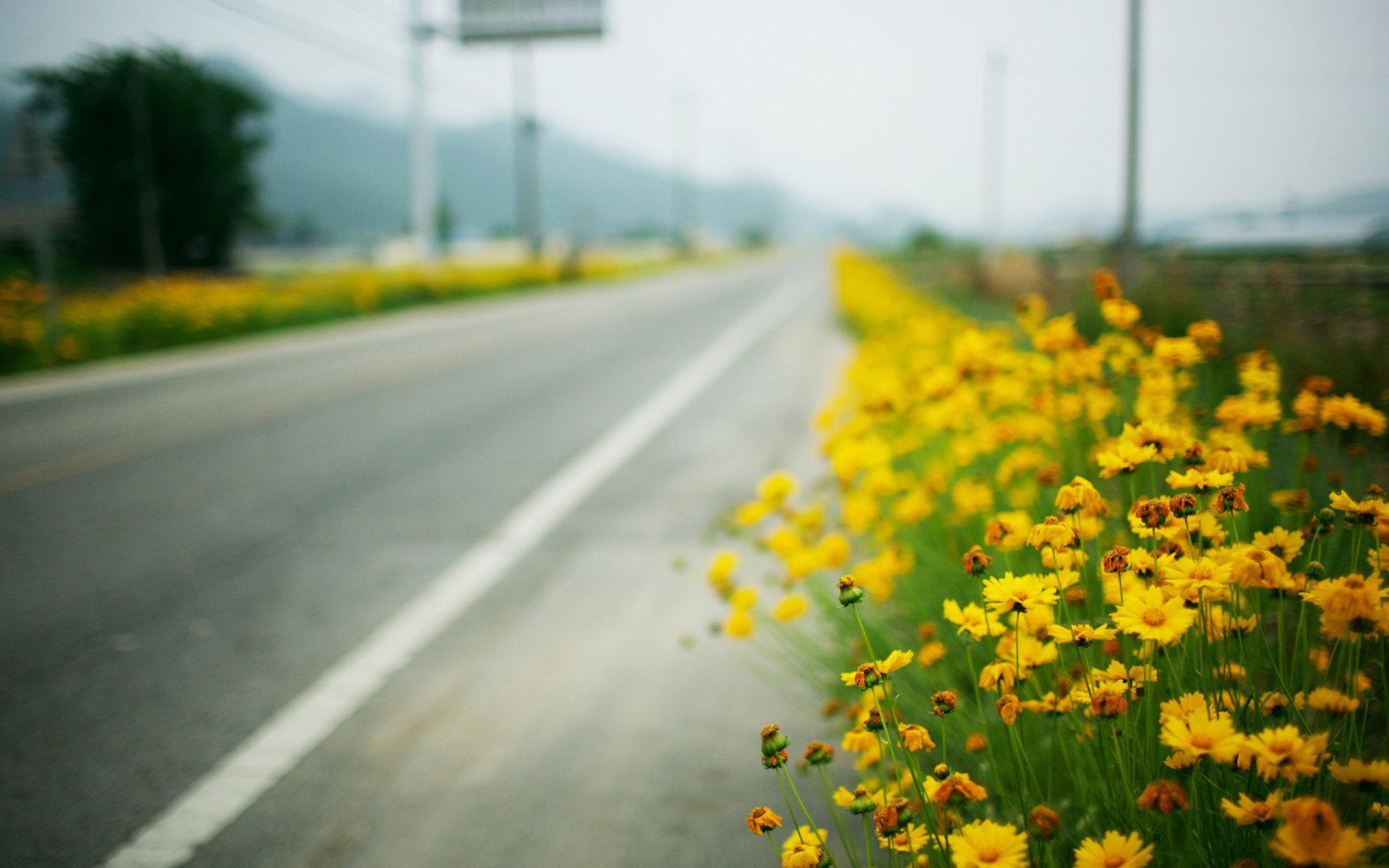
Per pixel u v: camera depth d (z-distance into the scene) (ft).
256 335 51.42
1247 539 6.11
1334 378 12.34
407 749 8.42
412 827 7.19
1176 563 4.15
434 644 10.78
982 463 10.81
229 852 6.94
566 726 8.75
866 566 7.91
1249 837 3.87
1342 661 4.39
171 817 7.40
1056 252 79.51
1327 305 23.47
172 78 117.70
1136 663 4.94
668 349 41.47
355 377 34.09
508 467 19.88
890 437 11.98
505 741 8.51
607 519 15.83
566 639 10.85
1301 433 6.36
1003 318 35.19
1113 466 4.99
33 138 40.32
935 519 9.31
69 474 19.67
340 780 7.90
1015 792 5.22
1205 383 10.44
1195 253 60.59
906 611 8.61
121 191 116.98
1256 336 16.03
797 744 8.13
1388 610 3.55
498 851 6.82
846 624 7.88
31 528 15.79
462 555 14.08
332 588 12.72
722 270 158.40
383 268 82.69
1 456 21.56
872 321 35.86
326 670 10.14
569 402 28.02
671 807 7.26
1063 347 8.21
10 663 10.48
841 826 4.42
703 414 25.53
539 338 47.26
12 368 36.47
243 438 23.25
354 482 18.70
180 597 12.46
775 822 4.11
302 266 141.28
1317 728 4.41
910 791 4.86
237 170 124.67
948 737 6.07
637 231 455.63
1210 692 4.22
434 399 28.89
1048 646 4.61
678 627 11.08
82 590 12.75
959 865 3.38
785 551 8.13
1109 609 5.85
